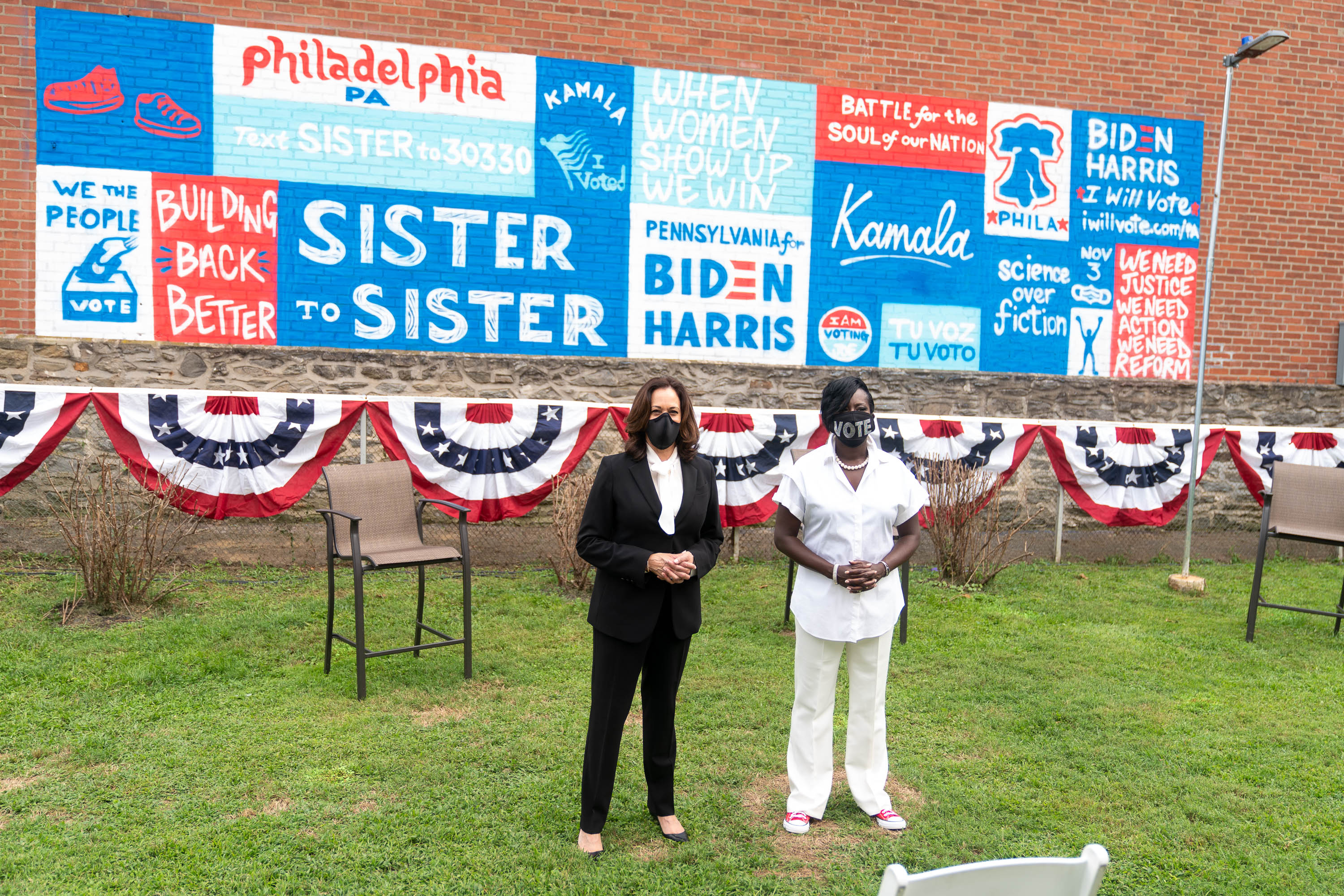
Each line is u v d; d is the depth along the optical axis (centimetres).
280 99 792
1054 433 852
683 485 330
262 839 337
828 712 359
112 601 598
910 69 916
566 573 706
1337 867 340
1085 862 176
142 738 419
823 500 347
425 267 830
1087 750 438
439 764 403
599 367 840
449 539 767
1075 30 947
